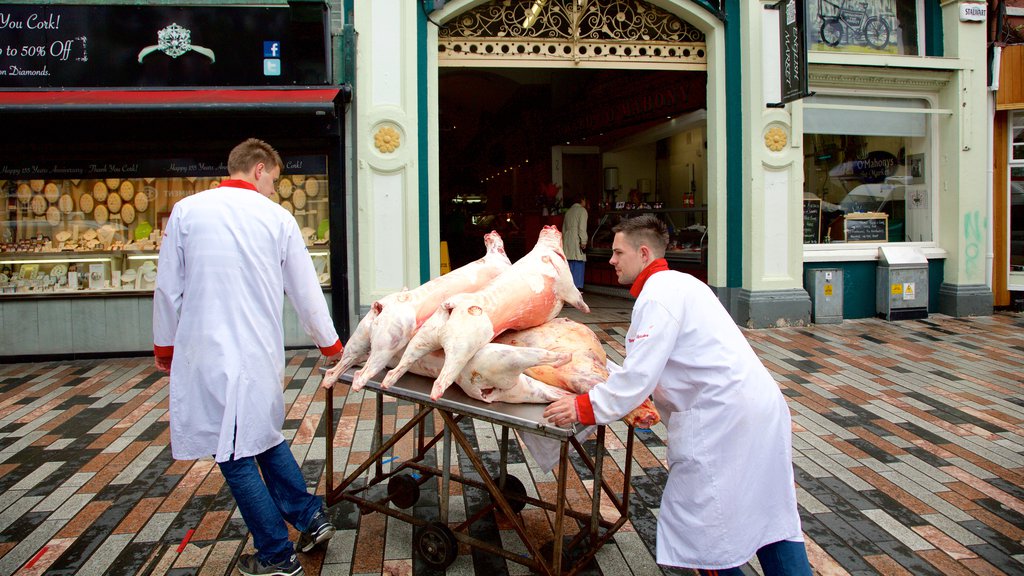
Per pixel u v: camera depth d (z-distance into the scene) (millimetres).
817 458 4094
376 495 3570
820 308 7984
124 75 6445
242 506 2666
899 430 4555
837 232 8508
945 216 8656
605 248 10883
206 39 6480
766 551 2254
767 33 7496
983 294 8492
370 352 2863
